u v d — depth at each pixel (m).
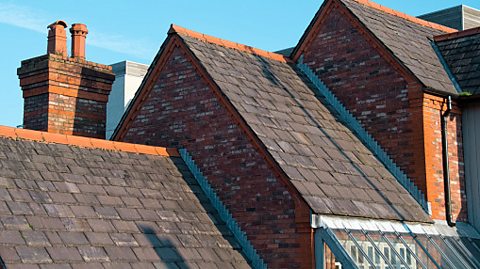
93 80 26.00
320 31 27.48
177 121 23.83
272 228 20.44
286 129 22.66
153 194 20.89
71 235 17.53
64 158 20.23
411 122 24.31
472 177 25.33
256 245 20.69
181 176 22.47
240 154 21.73
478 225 25.00
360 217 20.53
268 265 20.30
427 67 25.86
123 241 18.34
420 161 23.89
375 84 25.47
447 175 24.50
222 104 22.56
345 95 26.25
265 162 20.98
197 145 23.06
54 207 18.09
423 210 23.31
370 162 23.97
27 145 19.88
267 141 21.33
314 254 19.56
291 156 21.31
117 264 17.50
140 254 18.25
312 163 21.59
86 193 19.28
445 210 24.22
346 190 21.27
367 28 25.95
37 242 16.70
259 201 20.92
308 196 19.91
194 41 24.59
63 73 25.25
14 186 18.03
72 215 18.19
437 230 23.27
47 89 24.97
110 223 18.70
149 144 24.48
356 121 25.72
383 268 20.28
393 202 22.34
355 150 24.11
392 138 24.69
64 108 25.19
